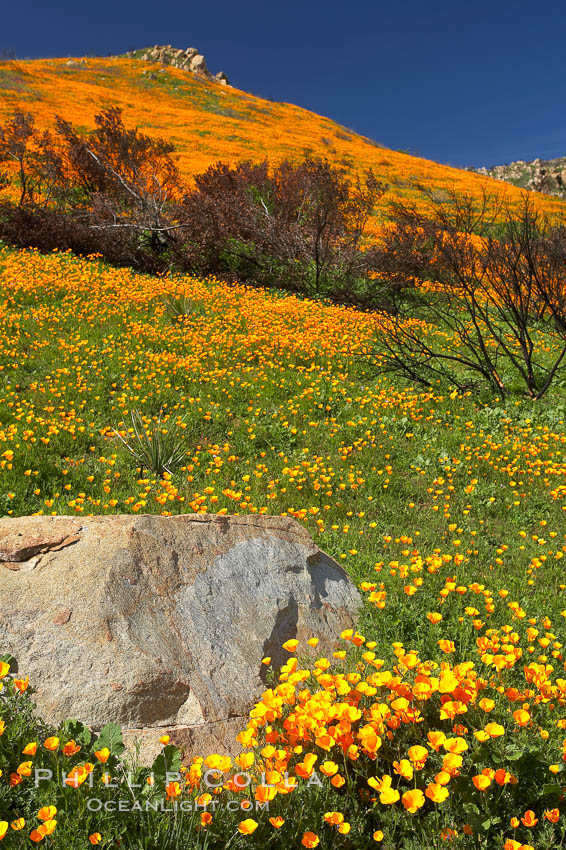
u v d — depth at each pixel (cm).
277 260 1802
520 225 1116
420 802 185
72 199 2123
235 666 294
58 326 1131
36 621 266
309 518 573
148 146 2225
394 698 240
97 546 301
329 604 374
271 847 194
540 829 204
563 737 237
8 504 556
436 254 1524
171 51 8300
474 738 224
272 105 6856
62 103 4462
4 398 798
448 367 1195
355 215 1922
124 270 1672
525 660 321
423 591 400
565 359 1270
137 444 684
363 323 1405
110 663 262
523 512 627
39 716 238
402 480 698
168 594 302
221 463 663
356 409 905
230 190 1909
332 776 209
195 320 1263
